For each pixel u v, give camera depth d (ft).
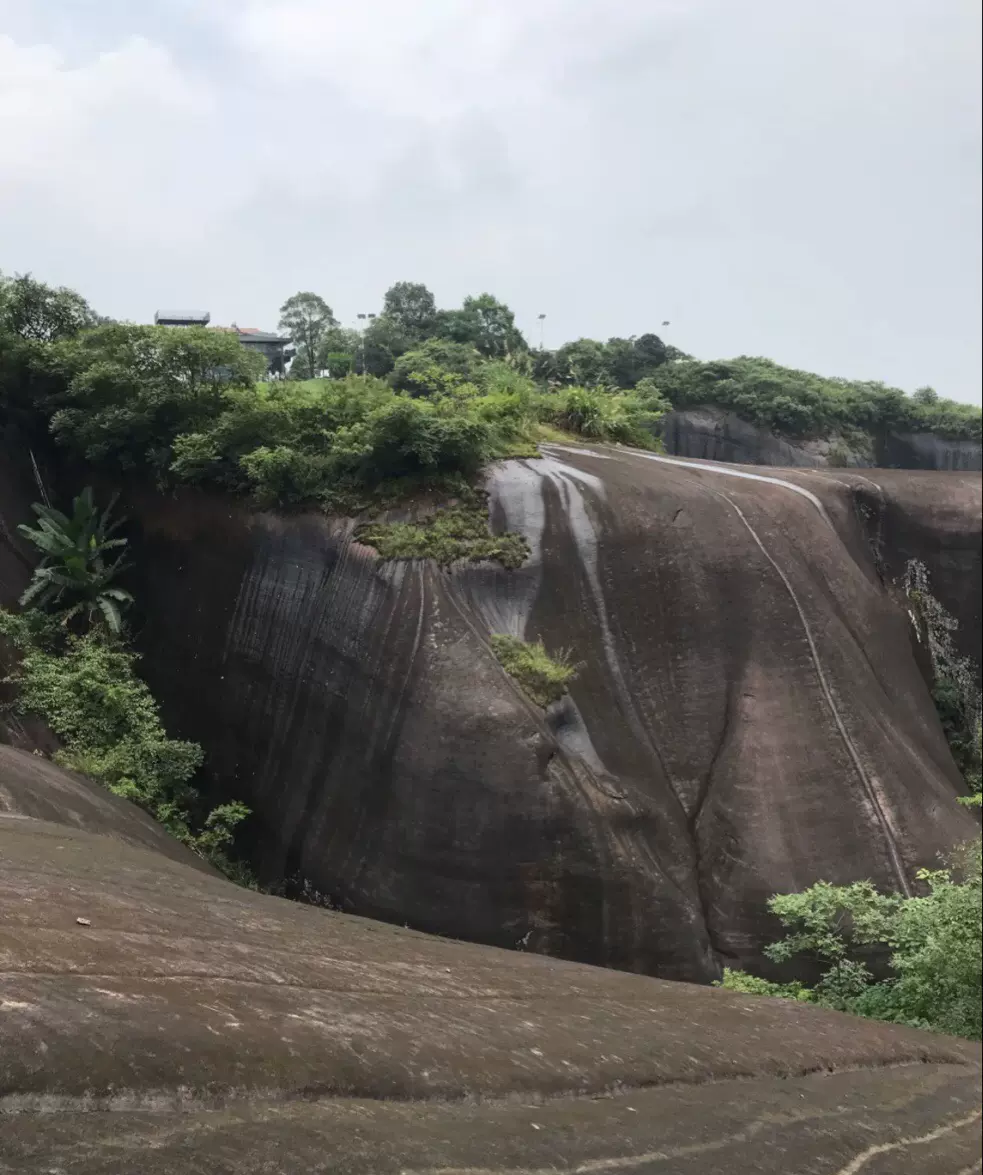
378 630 54.39
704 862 52.47
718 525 61.77
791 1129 17.49
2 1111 8.81
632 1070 17.62
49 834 27.84
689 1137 15.08
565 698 53.06
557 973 27.78
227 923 20.47
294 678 57.52
